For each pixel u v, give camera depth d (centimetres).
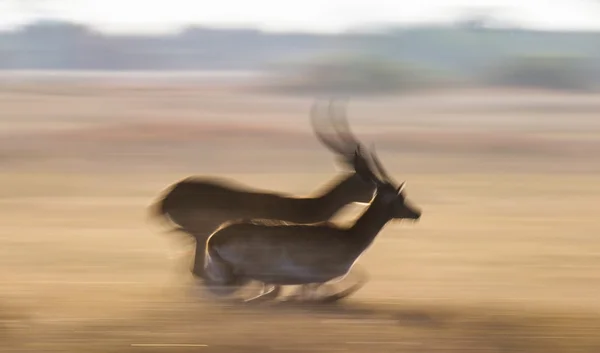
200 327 3666
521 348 3462
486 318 3878
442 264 5091
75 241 5659
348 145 4869
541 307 4091
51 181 8344
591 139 11762
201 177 4531
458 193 7750
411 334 3619
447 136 11919
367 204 4647
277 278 4062
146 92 19162
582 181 8462
